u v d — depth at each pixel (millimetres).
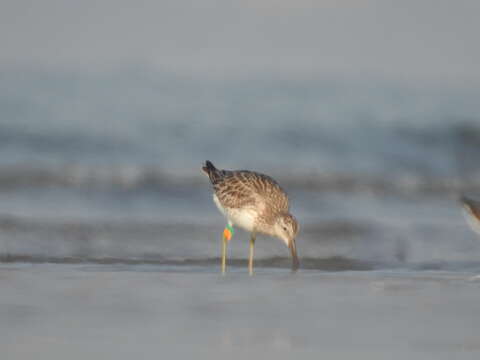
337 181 22219
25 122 26266
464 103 34969
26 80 33656
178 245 15391
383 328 9172
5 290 10758
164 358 8023
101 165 22578
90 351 8172
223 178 14656
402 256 14914
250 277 12398
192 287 11336
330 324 9336
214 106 31156
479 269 13648
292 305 10273
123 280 11742
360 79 41344
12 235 15398
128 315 9578
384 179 22828
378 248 15609
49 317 9367
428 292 11227
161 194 20219
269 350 8328
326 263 14219
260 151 25578
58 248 14617
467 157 26719
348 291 11242
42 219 16844
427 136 27844
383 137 27578
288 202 14508
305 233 16750
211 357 8086
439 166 25672
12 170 21109
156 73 38281
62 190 20078
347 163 25062
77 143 24750
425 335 8891
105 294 10695
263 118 29234
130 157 24094
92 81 34562
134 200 19656
